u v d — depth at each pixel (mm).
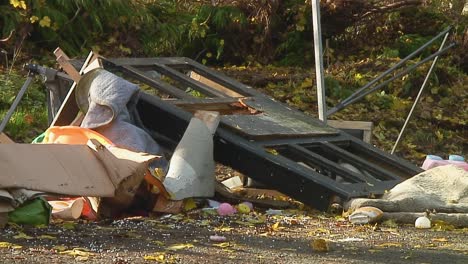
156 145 18344
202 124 18031
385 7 34781
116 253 13234
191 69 22734
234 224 16578
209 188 17812
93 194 15820
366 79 32531
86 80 18750
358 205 17578
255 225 16641
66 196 15727
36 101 26672
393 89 32719
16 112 25562
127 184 16172
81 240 14141
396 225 17234
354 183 18703
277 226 16500
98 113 18156
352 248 14516
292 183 18250
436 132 30547
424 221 17078
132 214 16984
